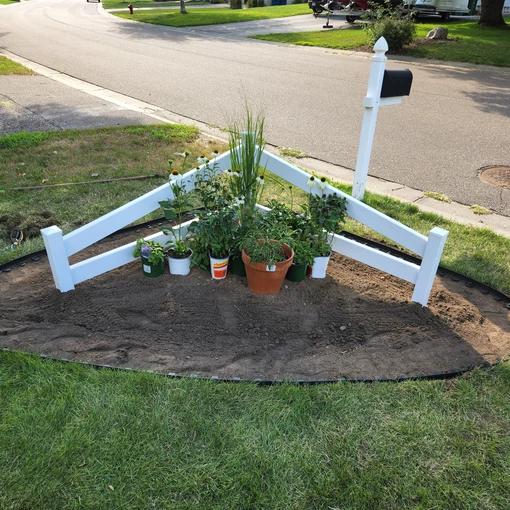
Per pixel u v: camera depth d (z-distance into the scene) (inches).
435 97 393.1
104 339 112.6
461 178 229.5
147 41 676.1
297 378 102.9
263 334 116.3
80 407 92.4
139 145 249.3
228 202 136.0
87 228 125.1
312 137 282.7
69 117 304.0
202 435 87.9
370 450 87.0
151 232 170.6
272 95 384.2
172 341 112.7
